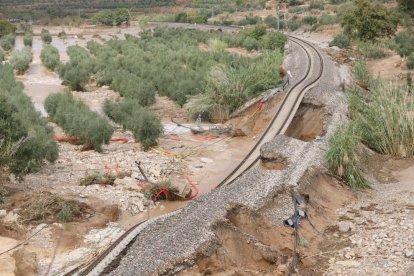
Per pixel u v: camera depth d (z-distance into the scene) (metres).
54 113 29.42
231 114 28.84
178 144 24.88
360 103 26.39
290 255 13.35
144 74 39.94
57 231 15.05
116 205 16.94
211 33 69.25
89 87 40.75
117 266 12.26
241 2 110.81
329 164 18.64
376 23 51.47
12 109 18.89
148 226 13.88
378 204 16.70
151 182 19.00
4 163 17.58
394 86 25.88
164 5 129.88
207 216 13.63
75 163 21.58
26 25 95.81
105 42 68.50
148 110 28.05
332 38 62.78
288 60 41.38
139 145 24.84
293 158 18.39
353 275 12.27
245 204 14.66
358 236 14.30
